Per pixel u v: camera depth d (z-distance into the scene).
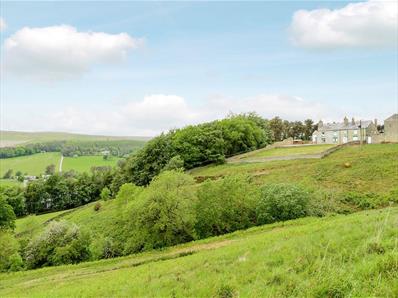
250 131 115.75
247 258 18.02
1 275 40.97
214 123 113.38
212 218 46.84
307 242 17.84
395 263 11.91
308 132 173.50
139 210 47.03
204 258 21.84
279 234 25.91
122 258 40.41
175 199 46.56
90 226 69.12
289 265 14.75
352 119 135.00
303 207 45.47
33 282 34.03
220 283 14.28
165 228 47.22
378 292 10.27
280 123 173.25
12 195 114.50
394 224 18.42
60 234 56.28
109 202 88.75
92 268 37.25
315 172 66.56
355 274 11.87
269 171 73.56
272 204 46.03
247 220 47.75
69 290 22.39
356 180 58.75
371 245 14.59
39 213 115.81
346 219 26.72
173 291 15.29
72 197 121.62
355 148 87.75
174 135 105.75
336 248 15.68
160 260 33.12
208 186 49.56
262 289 12.56
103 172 134.75
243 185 50.47
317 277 12.21
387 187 53.50
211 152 98.06
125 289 18.02
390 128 96.44
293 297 11.30
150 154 100.31
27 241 62.41
